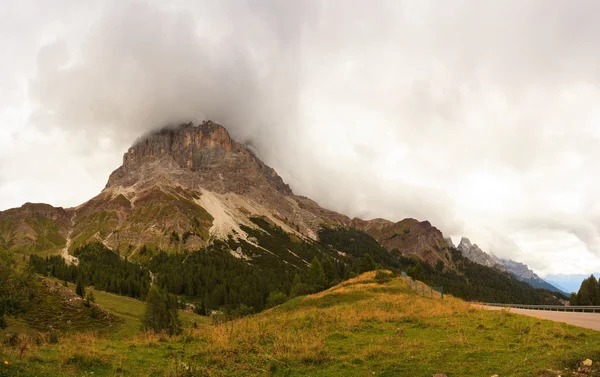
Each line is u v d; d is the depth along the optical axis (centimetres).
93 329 6806
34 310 6569
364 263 12162
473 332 2352
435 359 1773
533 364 1523
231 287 18050
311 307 4656
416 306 3750
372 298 4700
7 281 3941
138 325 7462
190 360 1870
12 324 5781
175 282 18662
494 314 2980
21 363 1558
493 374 1496
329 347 2181
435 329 2559
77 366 1684
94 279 16200
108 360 1795
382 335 2478
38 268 15225
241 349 2075
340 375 1664
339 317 3128
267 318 3753
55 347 2092
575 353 1523
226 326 2934
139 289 15212
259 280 18512
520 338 2081
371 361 1825
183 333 2764
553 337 2038
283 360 1883
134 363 1809
